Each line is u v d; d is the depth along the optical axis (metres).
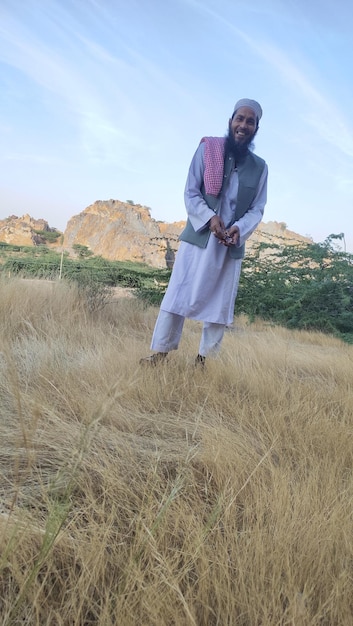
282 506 1.63
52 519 1.32
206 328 3.94
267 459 2.06
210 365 3.68
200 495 1.81
